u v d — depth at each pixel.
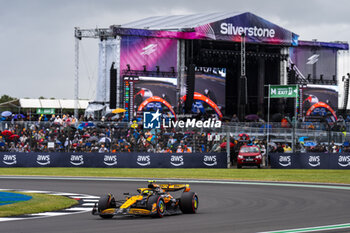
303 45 131.25
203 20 126.69
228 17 123.38
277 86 82.88
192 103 117.69
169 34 119.50
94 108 118.81
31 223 27.67
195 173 71.19
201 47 126.31
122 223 27.34
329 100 132.62
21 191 47.62
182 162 80.50
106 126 87.88
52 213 32.59
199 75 123.25
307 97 130.38
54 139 86.00
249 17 125.25
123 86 116.44
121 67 116.56
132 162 80.44
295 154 80.81
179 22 131.25
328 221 27.75
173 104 120.12
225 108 137.38
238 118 117.00
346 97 134.88
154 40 118.81
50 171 74.00
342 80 135.25
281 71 131.38
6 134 85.31
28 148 85.81
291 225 26.09
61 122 97.38
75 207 35.91
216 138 87.06
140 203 30.17
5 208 33.84
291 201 39.50
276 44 127.75
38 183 56.94
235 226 25.81
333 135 88.56
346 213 31.67
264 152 84.69
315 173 71.69
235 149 84.25
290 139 92.75
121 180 61.28
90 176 66.94
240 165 80.19
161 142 86.25
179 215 31.11
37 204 36.31
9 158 81.00
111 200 30.69
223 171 74.81
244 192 47.41
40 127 87.12
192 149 86.31
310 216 30.14
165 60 119.81
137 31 116.88
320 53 132.88
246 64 133.75
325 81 133.12
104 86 119.12
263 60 128.50
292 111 127.75
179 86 120.62
